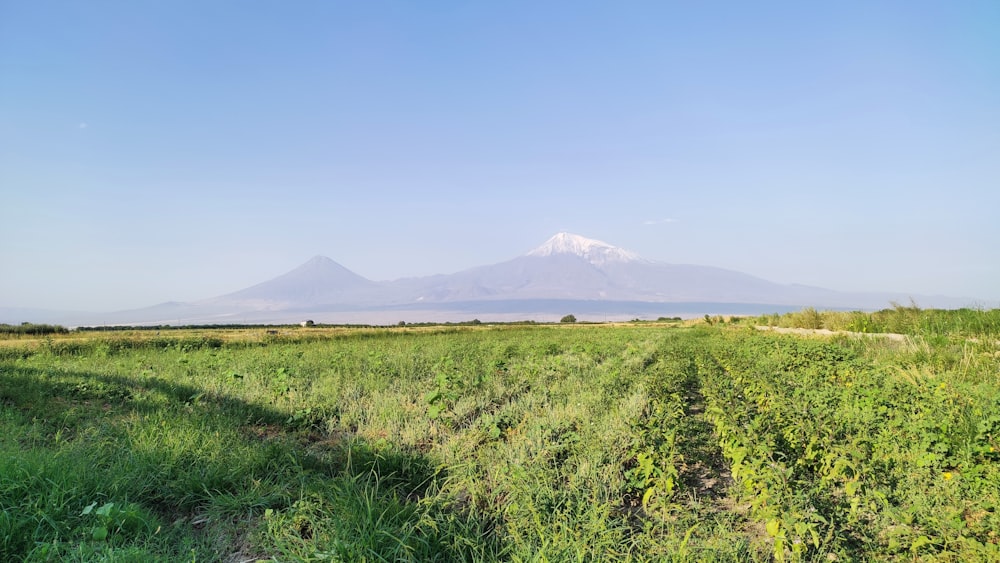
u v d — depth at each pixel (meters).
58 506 4.68
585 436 6.78
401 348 22.44
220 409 9.27
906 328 19.69
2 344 24.53
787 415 7.58
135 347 25.42
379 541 4.23
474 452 6.84
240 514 5.07
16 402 9.81
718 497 5.72
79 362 17.94
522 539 4.41
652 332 41.66
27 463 5.22
